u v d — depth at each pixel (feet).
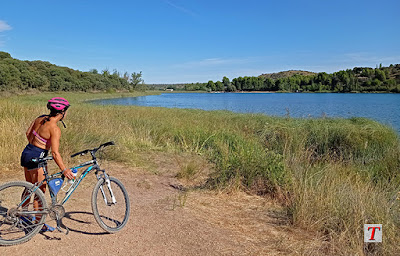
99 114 51.16
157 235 13.30
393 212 16.51
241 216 16.51
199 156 31.83
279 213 17.20
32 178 12.32
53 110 11.94
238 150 24.26
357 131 35.73
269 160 21.94
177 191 20.44
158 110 72.33
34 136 12.06
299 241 13.64
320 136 35.99
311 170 23.45
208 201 18.54
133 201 17.70
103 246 11.93
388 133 36.27
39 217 11.94
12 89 166.81
